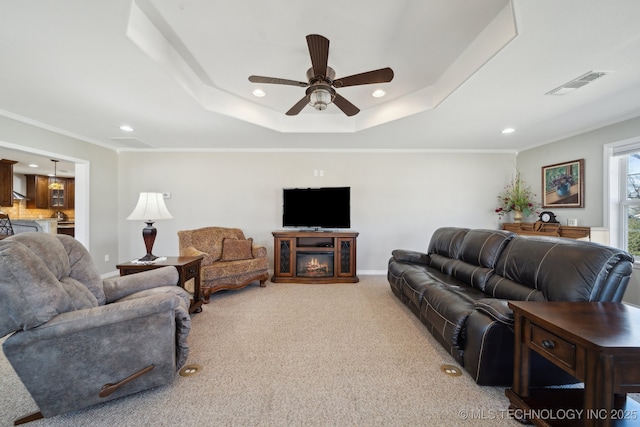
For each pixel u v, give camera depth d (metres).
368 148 4.71
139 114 3.01
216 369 1.86
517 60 1.95
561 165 3.94
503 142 4.29
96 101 2.65
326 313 2.89
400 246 4.77
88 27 1.58
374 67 2.46
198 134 3.83
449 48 2.19
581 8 1.44
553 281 1.71
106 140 4.12
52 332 1.33
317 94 2.12
